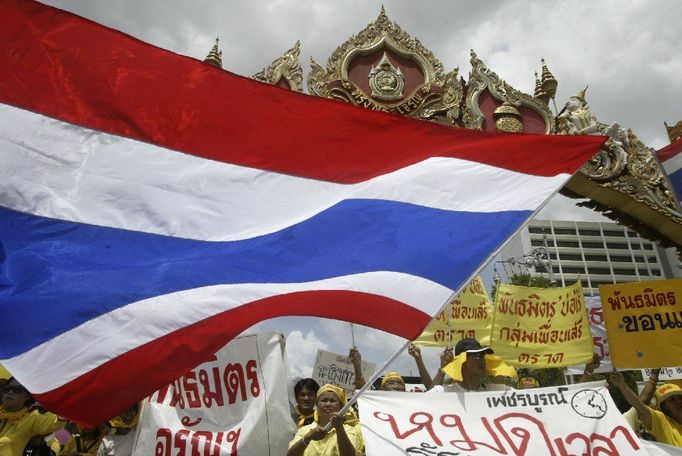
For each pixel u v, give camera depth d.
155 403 4.52
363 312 3.35
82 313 3.03
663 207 8.97
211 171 3.99
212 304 3.20
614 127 9.21
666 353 5.53
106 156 3.77
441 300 3.44
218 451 4.29
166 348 3.00
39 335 2.93
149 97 4.04
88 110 3.85
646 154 9.25
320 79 8.77
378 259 3.64
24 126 3.64
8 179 3.49
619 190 8.97
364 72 8.99
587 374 6.70
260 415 4.39
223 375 4.61
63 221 3.47
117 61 4.04
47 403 2.75
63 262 3.29
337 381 7.36
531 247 72.75
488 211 3.98
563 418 3.58
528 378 6.94
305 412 5.36
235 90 4.32
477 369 4.46
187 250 3.58
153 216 3.68
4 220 3.38
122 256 3.42
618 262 104.75
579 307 6.98
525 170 4.26
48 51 3.87
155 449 4.33
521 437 3.46
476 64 9.28
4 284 3.14
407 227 3.88
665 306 5.67
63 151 3.68
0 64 3.73
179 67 4.22
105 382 2.86
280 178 4.12
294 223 3.89
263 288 3.35
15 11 3.86
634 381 19.91
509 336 7.16
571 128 9.18
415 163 4.36
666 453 3.58
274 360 4.61
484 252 3.69
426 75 8.93
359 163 4.32
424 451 3.32
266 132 4.28
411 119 4.57
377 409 3.54
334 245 3.75
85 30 4.02
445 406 3.59
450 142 4.52
